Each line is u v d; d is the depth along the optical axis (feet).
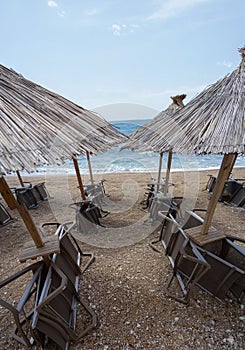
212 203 8.05
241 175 31.63
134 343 6.89
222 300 8.26
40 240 7.47
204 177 30.81
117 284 9.52
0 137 4.45
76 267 9.81
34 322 5.74
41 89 7.82
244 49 7.13
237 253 8.06
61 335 6.64
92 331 7.33
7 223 17.63
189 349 6.63
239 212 17.52
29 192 20.58
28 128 5.20
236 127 5.89
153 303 8.39
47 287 6.34
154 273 10.18
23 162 4.27
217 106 6.91
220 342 6.77
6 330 7.67
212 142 6.03
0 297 9.23
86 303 8.50
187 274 8.94
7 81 6.39
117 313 8.01
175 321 7.55
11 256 12.80
